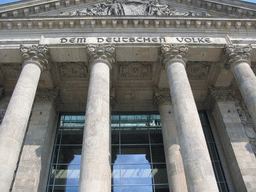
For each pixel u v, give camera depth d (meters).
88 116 20.39
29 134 27.22
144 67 30.12
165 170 29.34
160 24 28.42
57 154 29.95
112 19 27.92
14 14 29.02
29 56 25.17
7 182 17.02
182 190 23.44
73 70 30.14
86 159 17.78
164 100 30.20
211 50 26.88
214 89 31.25
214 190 16.02
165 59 25.58
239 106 30.75
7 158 17.78
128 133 32.41
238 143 27.16
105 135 19.42
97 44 26.30
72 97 32.41
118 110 33.81
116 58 27.19
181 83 22.75
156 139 31.98
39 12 30.31
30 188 23.66
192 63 29.62
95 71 24.09
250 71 24.39
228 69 26.70
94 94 21.86
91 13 30.39
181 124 19.97
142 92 32.06
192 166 17.38
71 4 31.53
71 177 28.52
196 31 28.20
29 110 21.44
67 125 32.88
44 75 28.70
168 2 32.16
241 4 30.08
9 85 31.52
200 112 33.81
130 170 29.06
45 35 27.62
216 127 31.56
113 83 31.50
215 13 30.91
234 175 26.44
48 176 27.56
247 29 28.78
